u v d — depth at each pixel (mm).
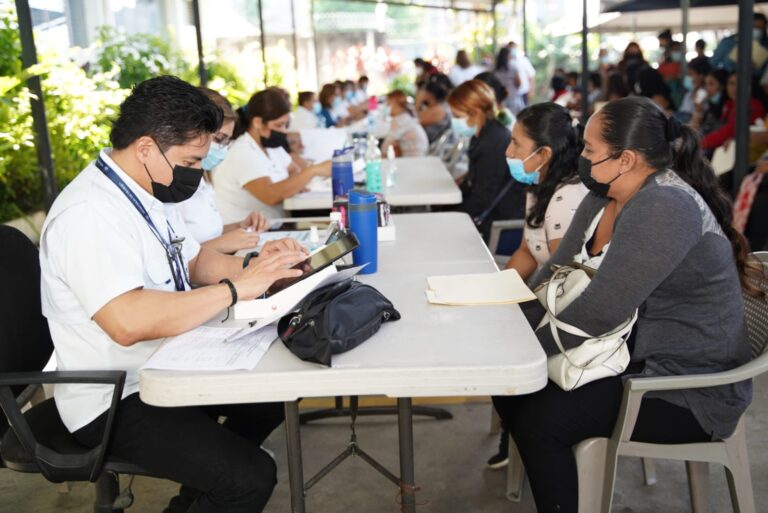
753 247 4172
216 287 1625
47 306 1679
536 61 13188
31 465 1670
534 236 2432
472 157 3629
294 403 1650
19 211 4770
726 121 4879
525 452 1761
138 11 7023
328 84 8820
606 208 1961
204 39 8922
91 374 1587
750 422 2664
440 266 2117
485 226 3469
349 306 1496
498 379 1386
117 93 5723
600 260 1858
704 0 6457
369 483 2404
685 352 1722
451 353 1452
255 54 10414
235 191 3473
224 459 1589
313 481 1900
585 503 1746
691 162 1812
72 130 5266
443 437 2684
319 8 15109
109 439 1624
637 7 7719
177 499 1873
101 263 1564
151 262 1692
